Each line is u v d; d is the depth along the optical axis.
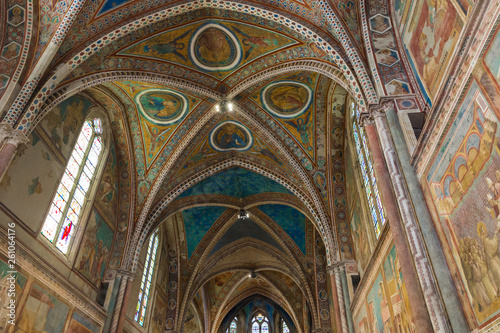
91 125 14.55
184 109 15.73
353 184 14.74
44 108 10.42
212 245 23.14
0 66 10.02
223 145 17.89
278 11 11.42
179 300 22.27
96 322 13.66
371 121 9.01
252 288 31.92
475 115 5.36
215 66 14.20
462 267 5.73
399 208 7.36
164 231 22.67
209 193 20.58
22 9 10.45
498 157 4.79
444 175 6.23
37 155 10.89
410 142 7.71
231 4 11.55
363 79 9.30
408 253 7.28
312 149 16.64
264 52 13.56
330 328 20.36
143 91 14.86
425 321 6.55
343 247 15.47
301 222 22.22
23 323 9.62
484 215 5.13
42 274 10.55
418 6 8.09
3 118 9.42
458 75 5.83
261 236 24.47
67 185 12.60
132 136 16.30
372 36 9.70
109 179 15.60
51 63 10.49
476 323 5.39
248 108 16.11
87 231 13.59
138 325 17.86
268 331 35.09
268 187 20.42
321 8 10.59
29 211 10.31
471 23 5.46
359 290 13.45
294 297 28.19
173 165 17.05
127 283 15.23
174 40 13.02
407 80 8.78
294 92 15.47
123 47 12.36
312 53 12.44
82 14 10.59
